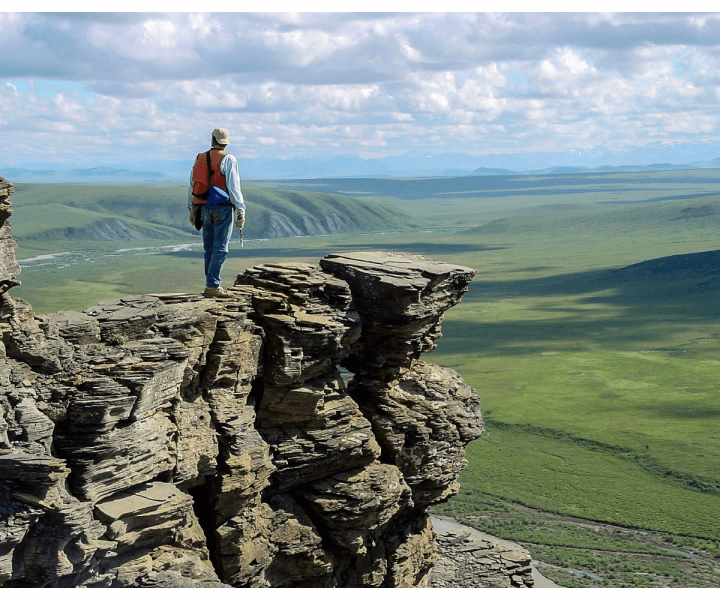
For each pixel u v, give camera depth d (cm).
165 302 2436
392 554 3000
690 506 11644
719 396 19900
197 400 2438
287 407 2633
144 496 2159
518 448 15275
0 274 2033
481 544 3994
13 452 1919
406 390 2986
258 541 2564
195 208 2597
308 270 2786
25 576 1928
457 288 3030
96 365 2133
